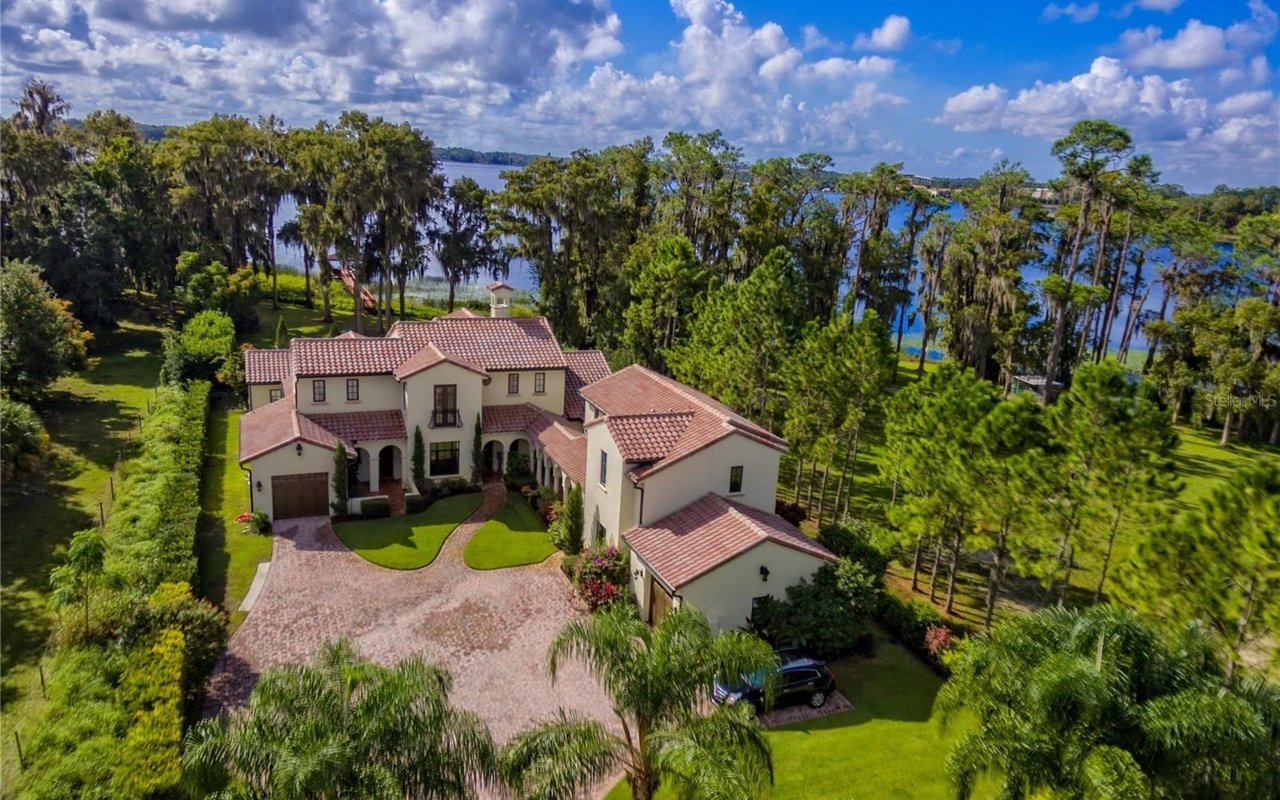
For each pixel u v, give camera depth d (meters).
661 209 67.12
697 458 28.16
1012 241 62.69
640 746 15.65
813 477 40.72
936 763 20.55
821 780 19.70
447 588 29.31
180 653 20.70
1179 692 13.55
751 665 15.95
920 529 27.00
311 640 25.45
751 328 38.88
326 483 35.09
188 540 28.22
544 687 23.55
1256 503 16.80
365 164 59.22
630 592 28.56
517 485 39.28
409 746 13.54
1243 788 12.80
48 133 73.81
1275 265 56.72
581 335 62.34
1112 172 51.09
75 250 59.00
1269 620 16.64
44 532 30.03
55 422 41.94
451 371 38.12
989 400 25.75
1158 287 101.44
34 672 22.30
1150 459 21.89
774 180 67.31
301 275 98.38
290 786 12.01
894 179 64.31
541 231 60.44
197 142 69.69
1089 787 12.89
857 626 25.16
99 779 16.05
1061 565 24.58
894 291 66.94
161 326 65.19
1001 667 15.02
